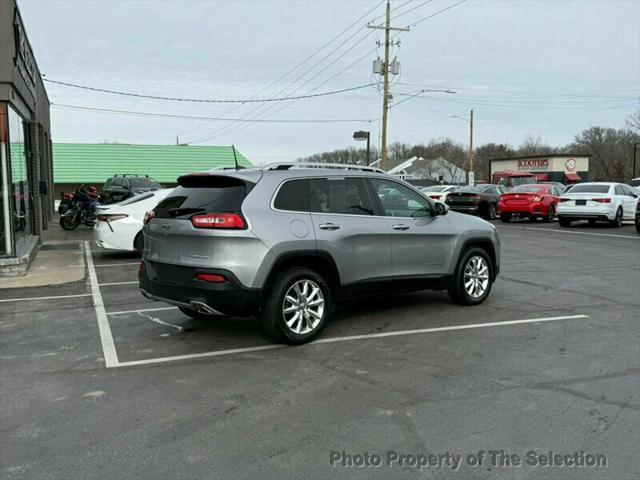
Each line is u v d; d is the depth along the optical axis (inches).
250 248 215.6
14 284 376.8
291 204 232.1
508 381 191.8
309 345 233.0
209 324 268.5
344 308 298.5
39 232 583.8
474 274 302.0
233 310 216.4
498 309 296.2
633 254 516.4
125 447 145.9
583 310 295.0
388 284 261.7
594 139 3112.7
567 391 183.0
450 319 275.1
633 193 852.6
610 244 597.6
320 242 233.8
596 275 402.9
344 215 247.4
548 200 903.1
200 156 1843.0
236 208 217.6
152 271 239.0
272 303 223.3
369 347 230.2
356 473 133.5
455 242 289.1
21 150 490.6
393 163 3518.7
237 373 200.4
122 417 164.1
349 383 190.1
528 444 147.5
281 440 149.5
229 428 156.6
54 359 217.6
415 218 274.8
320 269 241.9
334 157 3230.8
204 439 150.1
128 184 968.3
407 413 166.1
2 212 411.5
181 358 217.8
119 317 284.5
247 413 166.6
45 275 408.5
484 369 203.8
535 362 211.6
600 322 270.5
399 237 263.4
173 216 229.1
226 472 133.6
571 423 159.6
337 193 248.8
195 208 223.6
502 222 936.3
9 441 149.4
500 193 1065.5
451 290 298.5
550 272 415.8
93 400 176.7
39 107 700.7
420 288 279.9
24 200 499.5
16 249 427.8
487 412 166.9
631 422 160.2
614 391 183.2
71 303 319.0
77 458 140.3
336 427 157.1
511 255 511.2
